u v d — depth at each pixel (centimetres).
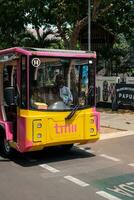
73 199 736
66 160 1050
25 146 978
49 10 2489
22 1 2397
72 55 1042
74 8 2448
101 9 2434
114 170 938
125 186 811
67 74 1038
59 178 879
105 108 2267
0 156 1109
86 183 835
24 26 2716
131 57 3231
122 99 2167
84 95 1053
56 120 1002
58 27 2605
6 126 1064
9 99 1034
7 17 2561
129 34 2859
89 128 1050
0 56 1107
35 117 978
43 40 3019
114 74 3048
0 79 1097
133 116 1939
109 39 2944
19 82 1002
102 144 1265
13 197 758
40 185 830
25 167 985
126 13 2648
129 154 1116
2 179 881
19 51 999
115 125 1658
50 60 1012
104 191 780
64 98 1025
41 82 998
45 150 1173
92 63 1073
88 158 1070
